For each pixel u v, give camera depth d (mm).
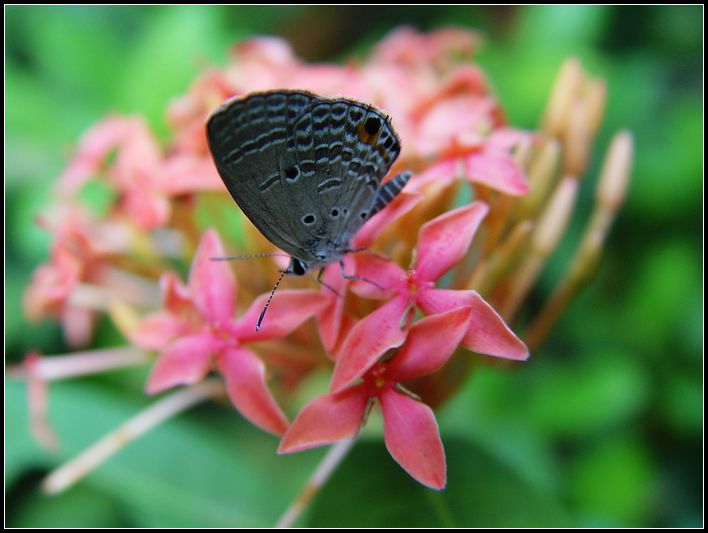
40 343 182
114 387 182
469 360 152
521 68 190
